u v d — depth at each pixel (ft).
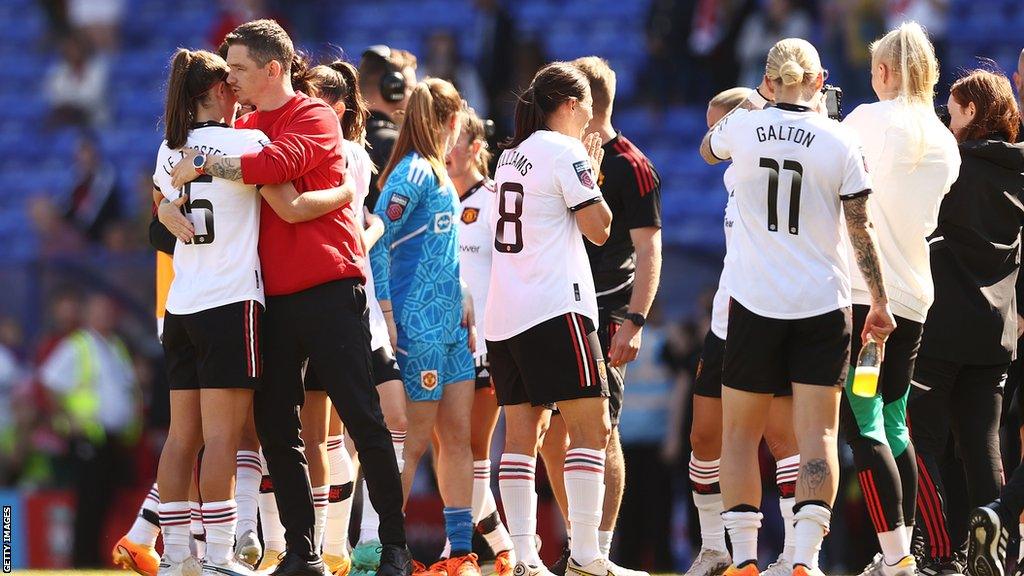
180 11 222.89
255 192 63.46
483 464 76.43
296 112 64.08
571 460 67.87
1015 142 71.67
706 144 66.49
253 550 69.46
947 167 65.51
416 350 71.31
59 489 130.21
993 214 69.97
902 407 66.80
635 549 120.47
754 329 62.75
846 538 113.91
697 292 125.70
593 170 68.03
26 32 227.40
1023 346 74.74
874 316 61.67
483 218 79.10
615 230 76.38
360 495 91.15
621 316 76.48
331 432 73.20
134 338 134.51
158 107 208.74
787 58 62.90
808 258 62.18
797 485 62.39
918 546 72.23
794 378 62.95
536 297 66.49
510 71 161.58
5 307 136.36
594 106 75.87
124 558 69.56
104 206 166.71
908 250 65.41
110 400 130.93
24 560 127.54
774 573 65.57
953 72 159.33
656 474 120.26
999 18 189.98
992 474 69.82
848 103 157.58
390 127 82.28
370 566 74.74
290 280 63.26
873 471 63.72
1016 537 75.87
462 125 78.48
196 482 74.90
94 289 135.03
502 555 76.02
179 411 64.28
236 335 62.23
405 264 72.23
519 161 67.72
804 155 61.93
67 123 208.13
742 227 63.57
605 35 203.00
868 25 157.99
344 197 64.13
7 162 206.18
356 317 64.28
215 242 62.28
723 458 64.69
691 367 118.21
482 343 77.30
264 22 64.95
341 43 207.41
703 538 75.56
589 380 66.23
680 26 174.91
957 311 69.31
